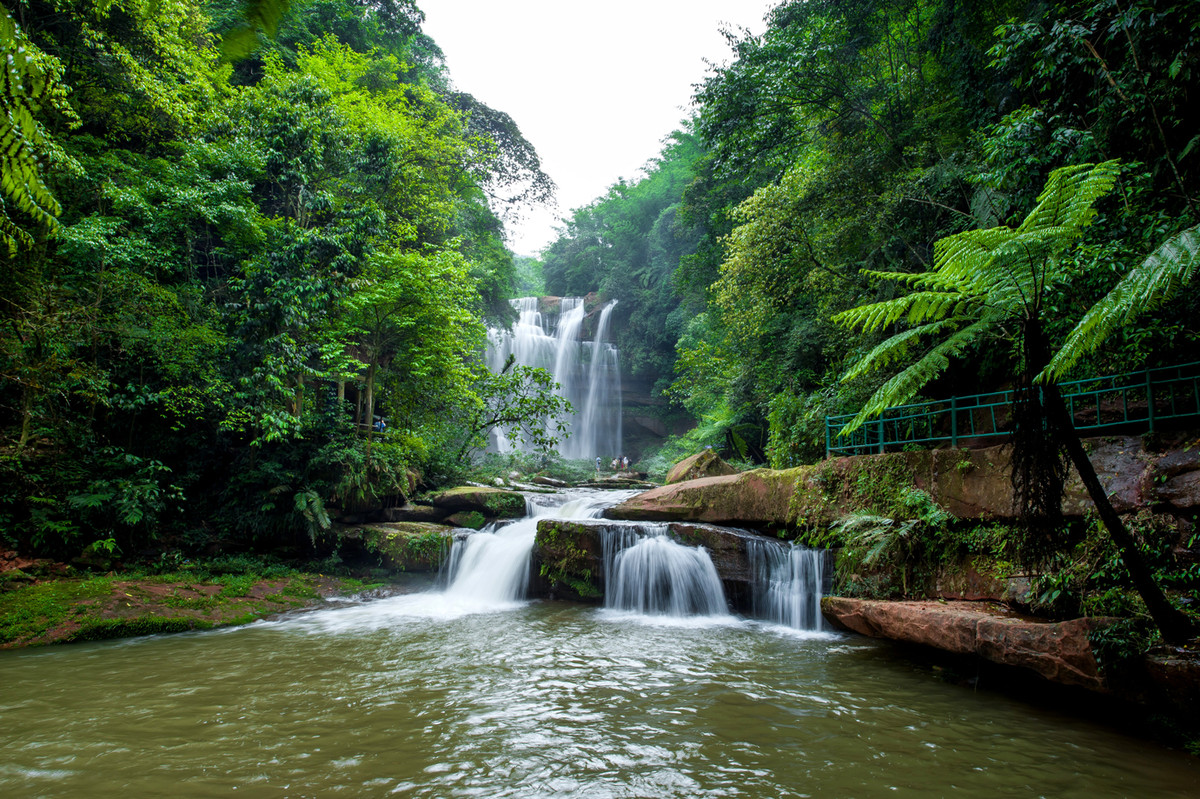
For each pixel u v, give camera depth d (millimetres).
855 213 12500
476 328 17734
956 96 12219
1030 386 5000
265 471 12219
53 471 10258
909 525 7840
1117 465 6352
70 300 10477
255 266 12328
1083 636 5121
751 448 20953
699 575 9953
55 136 11164
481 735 5023
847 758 4617
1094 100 7973
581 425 37250
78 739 4941
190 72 13523
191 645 8023
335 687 6254
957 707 5625
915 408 10578
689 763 4527
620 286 40656
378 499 13562
